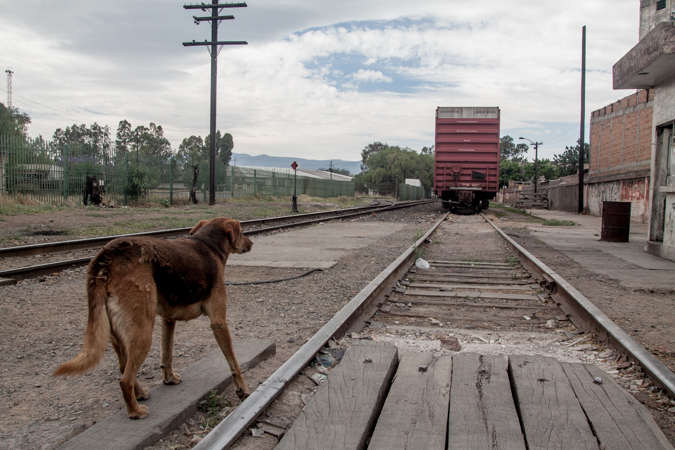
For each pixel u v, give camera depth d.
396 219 23.38
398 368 3.47
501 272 8.62
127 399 2.61
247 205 27.89
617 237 13.59
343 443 2.38
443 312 5.85
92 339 2.29
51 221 14.55
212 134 26.03
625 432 2.52
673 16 9.97
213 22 25.19
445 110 25.55
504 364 3.57
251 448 2.47
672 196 9.96
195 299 2.79
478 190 25.59
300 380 3.37
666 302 6.15
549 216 27.67
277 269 8.49
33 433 2.59
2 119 33.81
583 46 29.77
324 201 41.66
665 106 10.30
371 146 137.38
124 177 22.81
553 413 2.72
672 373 3.43
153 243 2.59
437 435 2.47
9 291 6.21
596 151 31.88
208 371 3.42
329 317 5.32
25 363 3.74
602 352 4.32
